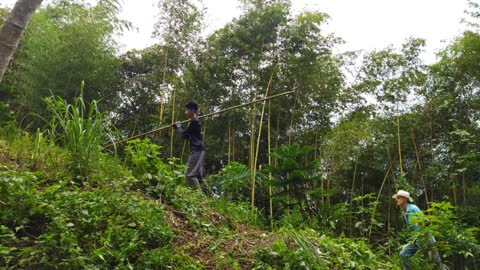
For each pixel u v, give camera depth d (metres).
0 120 6.62
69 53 9.48
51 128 5.59
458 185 11.04
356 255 5.45
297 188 7.57
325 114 12.20
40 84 9.11
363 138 11.45
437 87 11.58
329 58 12.12
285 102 11.36
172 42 11.48
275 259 4.58
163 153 11.53
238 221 6.04
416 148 11.89
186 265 3.96
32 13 4.50
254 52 10.91
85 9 10.22
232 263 4.38
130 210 4.19
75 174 4.71
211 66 11.07
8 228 3.58
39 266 3.40
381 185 12.53
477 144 10.20
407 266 5.74
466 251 5.73
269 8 10.89
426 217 5.54
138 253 3.88
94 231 3.86
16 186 3.82
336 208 7.25
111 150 6.10
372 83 12.64
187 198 5.43
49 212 3.75
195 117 6.71
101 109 10.95
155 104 12.67
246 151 11.90
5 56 4.29
